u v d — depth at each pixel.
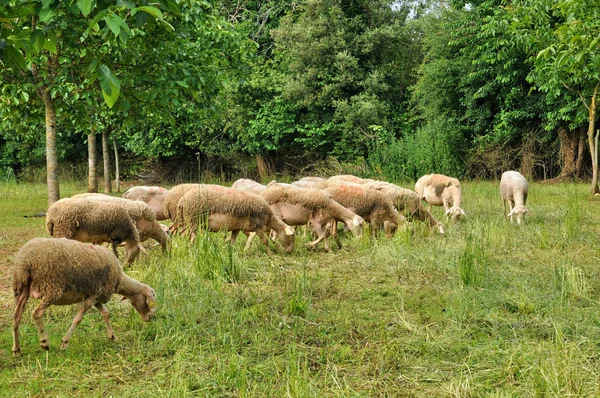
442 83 25.73
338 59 25.95
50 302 5.49
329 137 26.22
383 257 9.39
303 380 4.96
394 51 28.39
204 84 13.02
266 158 27.78
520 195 12.91
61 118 15.44
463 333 6.19
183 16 12.14
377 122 25.69
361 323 6.52
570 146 24.05
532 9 15.42
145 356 5.72
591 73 16.05
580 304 7.05
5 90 12.22
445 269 8.66
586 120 22.94
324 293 7.65
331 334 6.21
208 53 14.19
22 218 14.55
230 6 29.70
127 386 5.07
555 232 11.33
